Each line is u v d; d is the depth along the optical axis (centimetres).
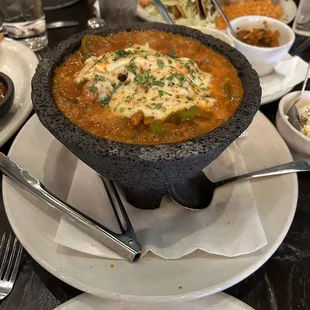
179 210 36
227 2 67
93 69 30
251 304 32
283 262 34
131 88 29
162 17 58
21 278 33
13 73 51
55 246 31
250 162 40
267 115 48
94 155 26
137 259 31
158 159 25
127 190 35
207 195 37
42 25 56
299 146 41
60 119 27
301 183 41
